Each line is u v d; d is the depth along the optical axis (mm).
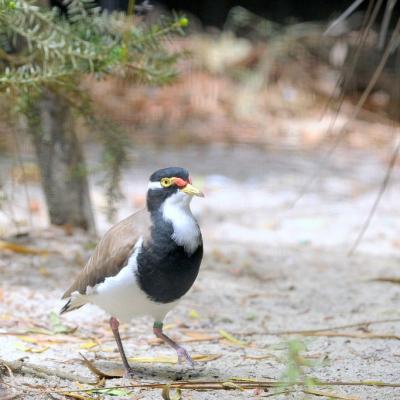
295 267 13195
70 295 8477
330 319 10617
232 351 9258
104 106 24016
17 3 9297
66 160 13320
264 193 18672
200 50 26922
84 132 22094
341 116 25453
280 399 7629
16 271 11859
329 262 13539
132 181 19141
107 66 9797
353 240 15164
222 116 25312
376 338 9742
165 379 8219
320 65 27469
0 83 9570
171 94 25750
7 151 16297
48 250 12773
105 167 12258
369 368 8594
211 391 7875
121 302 8039
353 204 17891
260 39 28750
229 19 29547
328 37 27578
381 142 23672
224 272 12695
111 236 8070
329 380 8180
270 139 23922
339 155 22484
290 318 10664
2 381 7723
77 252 12703
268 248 14438
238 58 27016
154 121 24594
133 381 8133
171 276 7887
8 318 9891
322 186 19344
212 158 21922
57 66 9930
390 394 7762
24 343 9086
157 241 7836
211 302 11258
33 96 10672
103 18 10461
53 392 7613
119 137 12055
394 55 26250
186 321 10430
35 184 17906
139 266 7824
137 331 9953
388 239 15273
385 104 25797
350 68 11102
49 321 9984
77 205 13711
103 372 8305
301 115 25672
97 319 10250
